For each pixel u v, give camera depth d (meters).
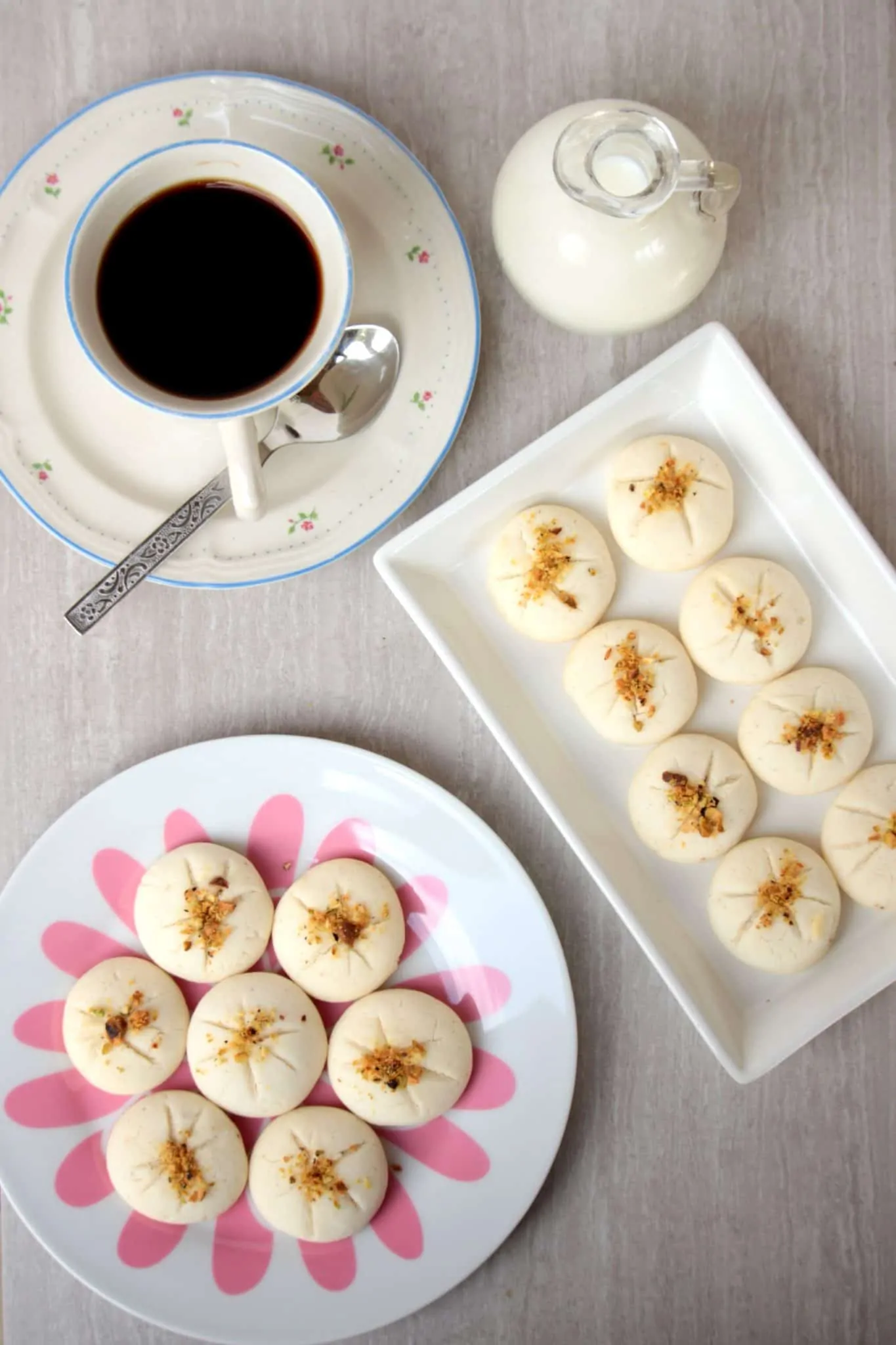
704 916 0.66
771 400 0.63
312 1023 0.66
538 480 0.65
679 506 0.65
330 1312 0.66
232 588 0.65
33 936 0.66
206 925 0.66
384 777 0.65
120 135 0.64
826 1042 0.67
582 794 0.66
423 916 0.67
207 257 0.61
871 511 0.66
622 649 0.65
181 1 0.65
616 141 0.59
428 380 0.65
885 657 0.66
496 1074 0.66
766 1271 0.66
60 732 0.67
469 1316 0.67
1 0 0.65
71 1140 0.67
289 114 0.64
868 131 0.66
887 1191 0.66
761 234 0.66
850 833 0.65
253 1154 0.66
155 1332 0.67
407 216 0.64
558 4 0.66
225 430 0.59
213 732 0.67
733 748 0.67
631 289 0.61
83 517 0.64
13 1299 0.67
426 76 0.66
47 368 0.64
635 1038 0.67
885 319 0.66
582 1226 0.67
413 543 0.64
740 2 0.66
